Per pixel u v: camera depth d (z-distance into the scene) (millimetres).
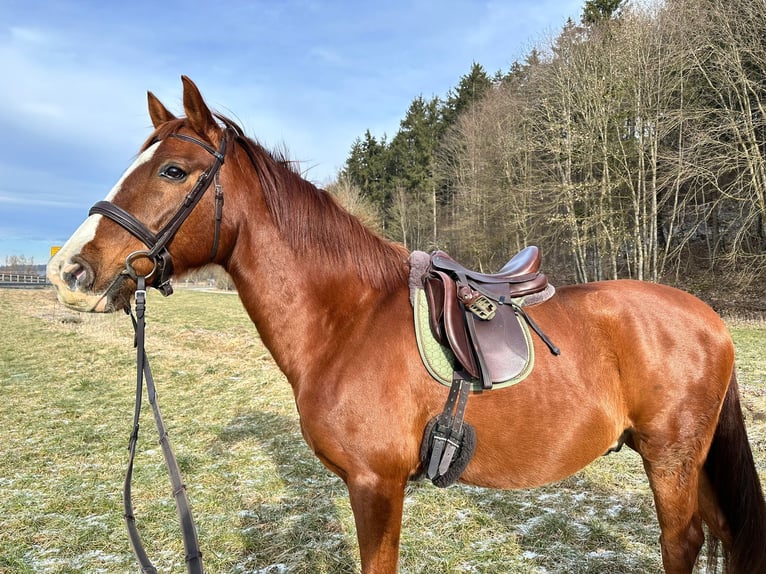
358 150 34844
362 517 1550
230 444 4426
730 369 1837
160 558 2660
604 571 2361
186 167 1568
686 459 1719
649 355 1729
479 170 22516
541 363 1648
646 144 14547
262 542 2744
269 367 7613
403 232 29594
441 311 1609
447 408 1573
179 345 9938
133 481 3643
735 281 13547
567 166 15625
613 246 14727
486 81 32625
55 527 2980
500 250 21016
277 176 1737
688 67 13039
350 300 1713
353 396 1557
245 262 1713
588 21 18609
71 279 1456
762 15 11531
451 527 2830
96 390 6605
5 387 6828
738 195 12703
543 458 1636
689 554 1713
